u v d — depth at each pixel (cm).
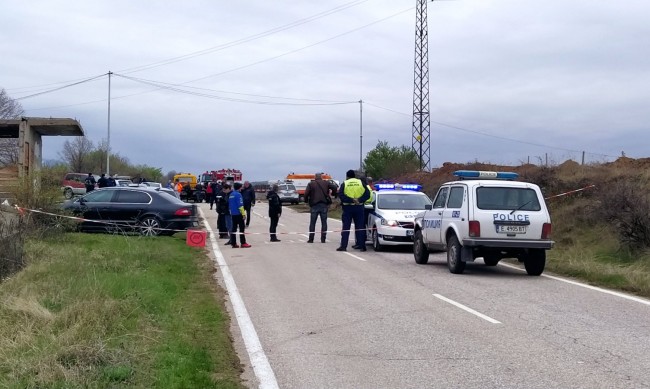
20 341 765
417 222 1706
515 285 1335
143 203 2117
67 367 667
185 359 732
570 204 2175
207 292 1226
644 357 782
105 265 1330
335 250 2002
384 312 1058
